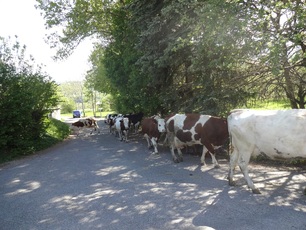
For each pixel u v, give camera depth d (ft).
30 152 52.47
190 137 33.27
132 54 57.88
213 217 18.07
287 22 25.41
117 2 77.56
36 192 26.35
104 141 64.80
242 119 22.65
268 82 35.58
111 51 77.05
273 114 21.50
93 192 25.02
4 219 20.30
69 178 30.81
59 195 24.86
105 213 19.97
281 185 23.62
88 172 33.01
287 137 20.33
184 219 18.07
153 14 45.50
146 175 29.89
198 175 28.73
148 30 41.78
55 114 143.43
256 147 22.31
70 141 69.97
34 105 54.54
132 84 59.62
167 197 22.34
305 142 19.83
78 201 22.90
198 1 34.27
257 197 21.12
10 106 49.42
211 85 38.40
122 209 20.47
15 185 29.45
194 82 42.34
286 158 21.08
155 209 20.02
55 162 41.27
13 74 53.01
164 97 48.16
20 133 51.70
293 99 37.47
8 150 50.49
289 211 18.29
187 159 37.27
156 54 43.34
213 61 31.55
